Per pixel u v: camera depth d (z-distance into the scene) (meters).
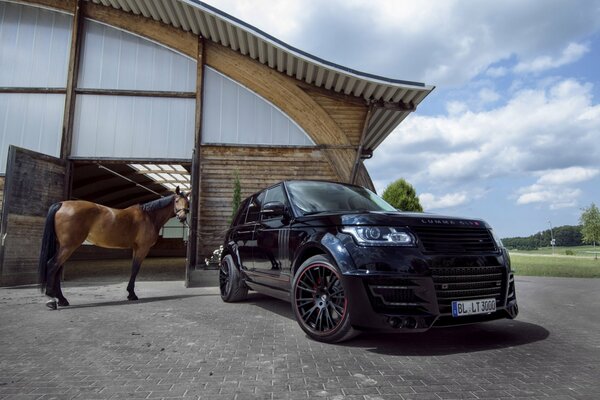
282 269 3.89
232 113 10.09
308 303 3.41
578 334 3.52
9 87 9.63
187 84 10.14
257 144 9.99
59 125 9.59
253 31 8.81
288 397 2.04
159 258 22.98
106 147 9.63
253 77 10.22
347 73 8.82
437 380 2.29
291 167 9.99
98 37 10.16
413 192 17.52
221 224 9.59
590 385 2.21
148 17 10.20
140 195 23.77
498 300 3.04
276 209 3.97
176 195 6.23
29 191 8.04
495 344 3.14
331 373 2.42
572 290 7.54
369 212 3.24
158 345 3.13
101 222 5.32
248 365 2.59
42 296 6.20
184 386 2.21
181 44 10.21
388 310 2.73
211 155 9.88
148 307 5.11
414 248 2.83
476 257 2.97
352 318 2.85
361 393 2.09
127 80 10.02
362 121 10.22
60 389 2.16
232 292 5.34
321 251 3.42
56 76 9.90
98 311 4.78
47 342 3.23
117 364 2.62
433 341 3.24
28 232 7.95
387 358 2.74
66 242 5.00
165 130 9.86
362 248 2.91
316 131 10.13
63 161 9.23
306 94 10.20
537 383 2.24
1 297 6.06
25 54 9.96
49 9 10.19
